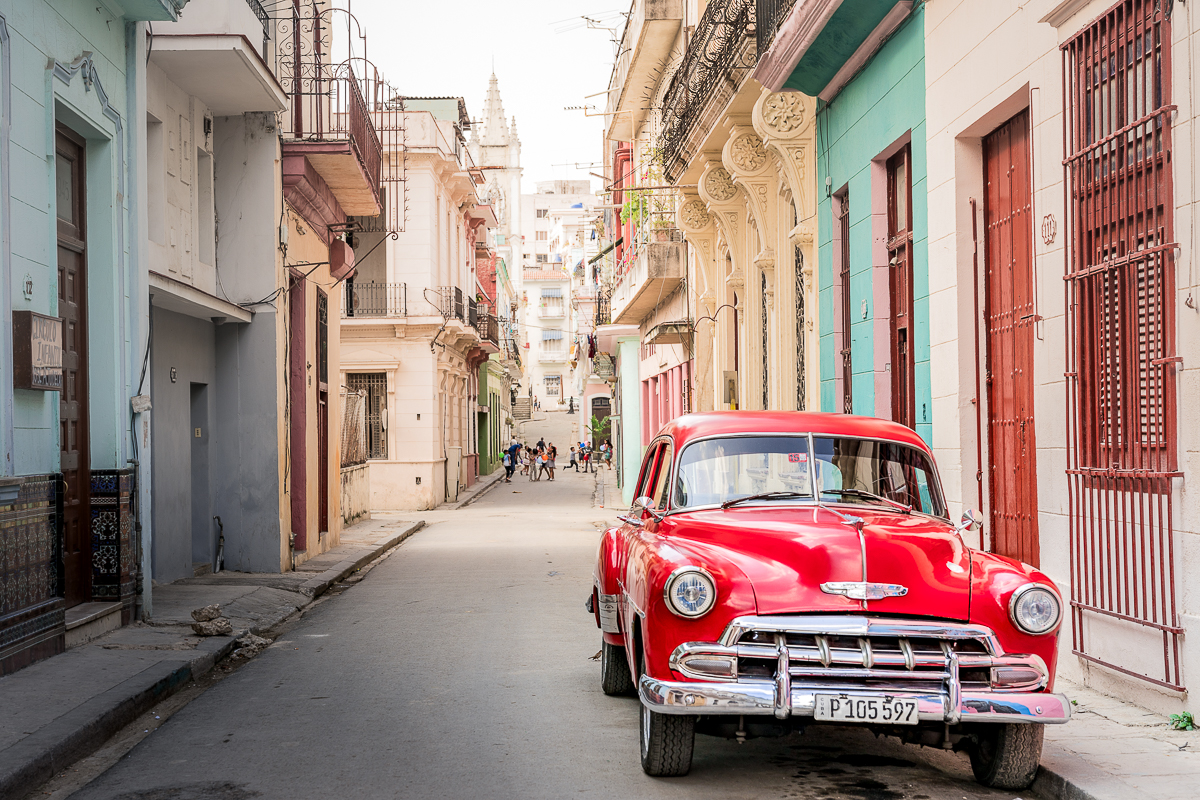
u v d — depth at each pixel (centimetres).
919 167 1050
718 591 527
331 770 590
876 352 1177
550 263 12194
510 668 880
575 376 10694
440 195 3653
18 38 850
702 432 670
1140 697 684
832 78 1296
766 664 523
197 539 1582
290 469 1723
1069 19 749
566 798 534
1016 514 886
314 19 1830
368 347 3481
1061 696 514
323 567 1692
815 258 1446
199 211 1561
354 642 1039
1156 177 652
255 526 1622
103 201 1041
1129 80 686
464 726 687
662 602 531
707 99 1634
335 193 1950
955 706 505
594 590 838
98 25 1018
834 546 542
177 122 1429
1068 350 752
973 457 948
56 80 919
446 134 3653
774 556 546
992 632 522
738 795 540
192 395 1584
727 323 2156
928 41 1015
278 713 739
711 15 1622
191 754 633
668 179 2158
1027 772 546
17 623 827
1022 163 877
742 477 650
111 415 1038
